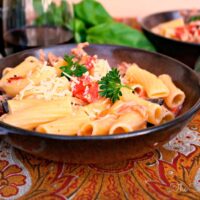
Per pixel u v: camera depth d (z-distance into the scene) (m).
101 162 0.41
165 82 0.52
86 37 0.73
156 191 0.41
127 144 0.38
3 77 0.51
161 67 0.54
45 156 0.40
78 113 0.45
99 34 0.72
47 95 0.47
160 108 0.46
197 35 0.73
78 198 0.40
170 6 0.88
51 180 0.43
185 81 0.51
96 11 0.74
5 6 0.67
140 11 0.87
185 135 0.50
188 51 0.65
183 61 0.68
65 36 0.66
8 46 0.63
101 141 0.37
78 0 0.83
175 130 0.41
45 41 0.63
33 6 0.67
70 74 0.50
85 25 0.75
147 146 0.40
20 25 0.66
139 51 0.56
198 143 0.48
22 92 0.48
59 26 0.68
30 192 0.41
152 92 0.50
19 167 0.44
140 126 0.43
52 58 0.54
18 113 0.44
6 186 0.42
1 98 0.50
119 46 0.57
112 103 0.47
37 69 0.51
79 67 0.50
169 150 0.47
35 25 0.67
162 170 0.44
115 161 0.42
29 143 0.39
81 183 0.42
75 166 0.44
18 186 0.42
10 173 0.43
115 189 0.41
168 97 0.50
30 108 0.45
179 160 0.46
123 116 0.43
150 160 0.45
